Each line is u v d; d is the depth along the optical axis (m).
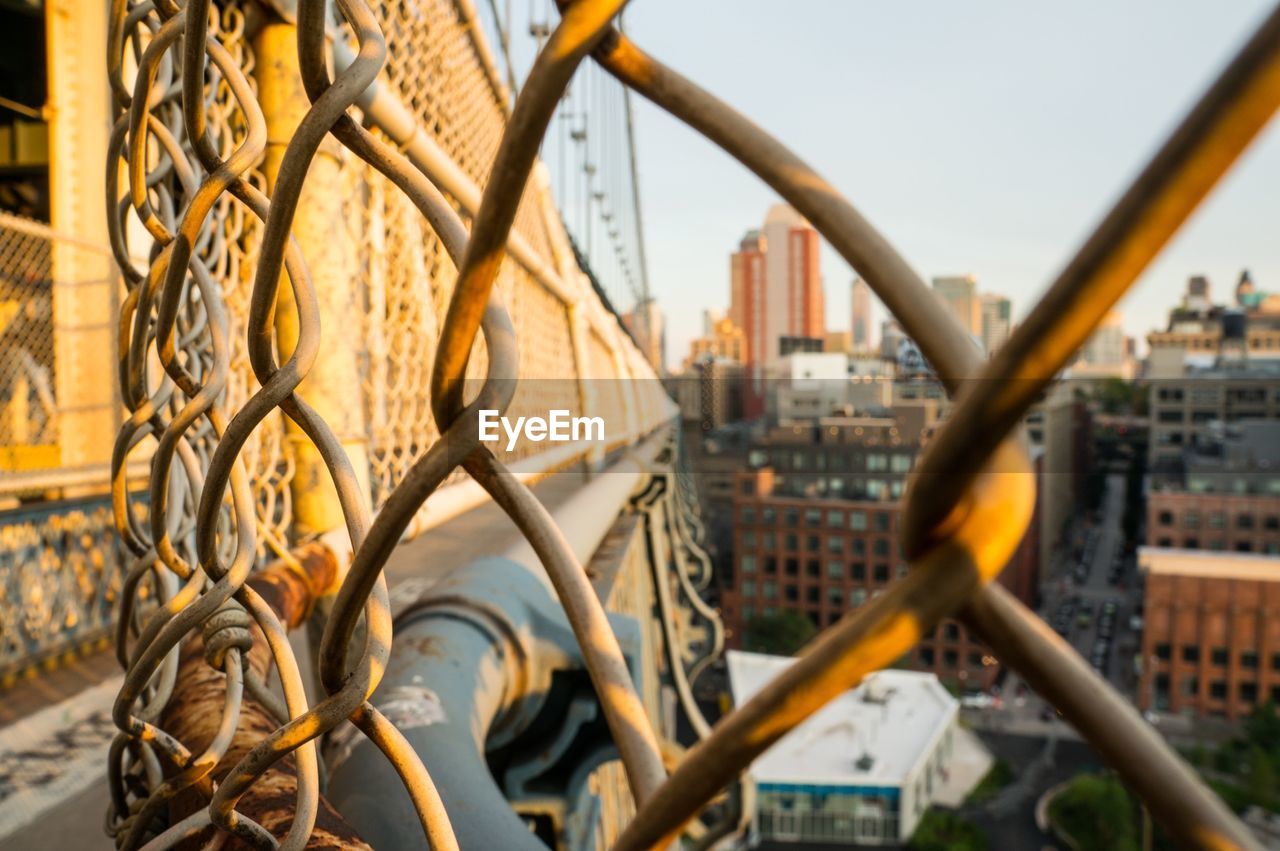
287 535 2.58
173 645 0.96
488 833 1.38
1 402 7.95
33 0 12.13
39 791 3.59
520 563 2.50
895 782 92.38
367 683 0.73
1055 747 112.44
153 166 1.36
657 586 11.73
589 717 2.29
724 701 83.75
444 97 4.19
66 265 8.47
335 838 0.98
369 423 3.18
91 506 7.32
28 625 6.31
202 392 1.01
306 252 2.56
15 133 12.72
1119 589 154.62
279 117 2.43
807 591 129.12
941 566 0.36
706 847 4.29
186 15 0.80
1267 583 122.69
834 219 0.45
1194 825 0.35
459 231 0.69
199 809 1.12
